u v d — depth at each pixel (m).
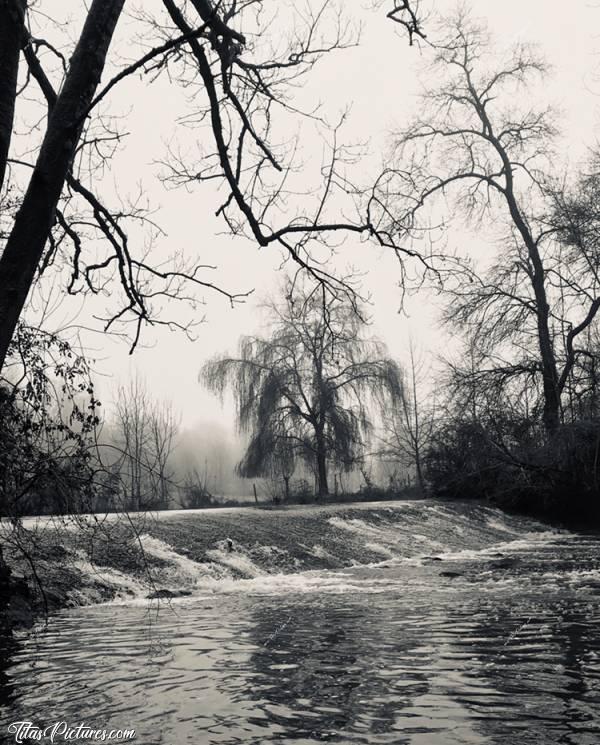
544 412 31.47
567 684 5.76
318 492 40.88
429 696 5.46
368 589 12.03
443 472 34.91
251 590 11.96
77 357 9.22
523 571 14.82
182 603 10.48
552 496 31.92
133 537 13.44
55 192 6.76
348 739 4.54
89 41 6.96
